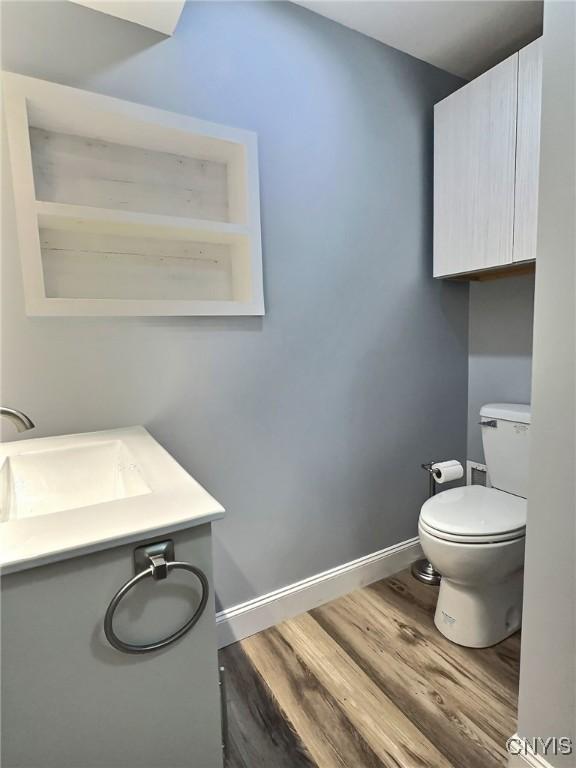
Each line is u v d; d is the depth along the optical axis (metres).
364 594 1.93
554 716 1.00
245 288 1.55
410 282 2.03
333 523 1.89
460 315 2.25
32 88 1.16
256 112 1.53
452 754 1.16
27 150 1.17
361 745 1.20
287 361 1.69
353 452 1.92
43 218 1.22
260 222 1.54
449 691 1.37
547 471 0.98
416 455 2.15
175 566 0.67
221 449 1.57
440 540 1.49
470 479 2.35
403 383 2.06
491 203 1.74
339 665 1.49
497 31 1.77
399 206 1.96
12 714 0.61
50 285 1.31
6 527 0.65
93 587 0.64
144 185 1.43
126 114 1.27
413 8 1.63
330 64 1.70
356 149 1.80
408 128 1.95
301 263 1.69
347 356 1.86
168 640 0.70
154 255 1.47
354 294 1.85
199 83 1.41
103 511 0.71
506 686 1.38
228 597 1.63
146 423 1.43
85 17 1.24
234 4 1.47
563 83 0.88
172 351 1.45
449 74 2.06
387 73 1.86
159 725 0.72
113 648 0.66
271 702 1.34
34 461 1.10
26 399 1.24
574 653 0.95
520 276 2.02
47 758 0.64
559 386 0.94
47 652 0.62
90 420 1.33
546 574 0.99
